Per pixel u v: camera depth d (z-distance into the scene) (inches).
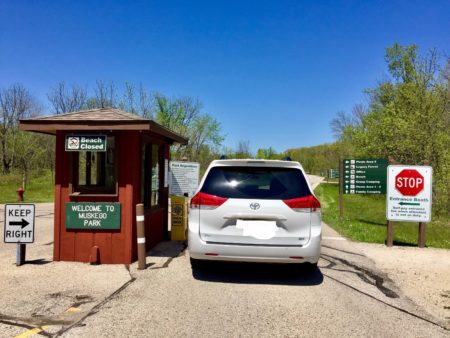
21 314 177.8
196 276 241.9
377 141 952.9
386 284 240.7
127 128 251.0
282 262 219.0
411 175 377.4
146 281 229.8
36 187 1380.4
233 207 218.8
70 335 156.3
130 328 163.9
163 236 363.9
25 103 1908.2
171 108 1370.6
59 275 239.3
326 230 476.4
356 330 167.3
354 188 581.0
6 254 300.8
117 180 263.9
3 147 1736.0
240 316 179.5
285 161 227.8
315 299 206.1
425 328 171.8
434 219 673.6
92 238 266.7
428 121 800.9
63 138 263.4
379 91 1090.7
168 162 367.6
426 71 837.2
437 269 283.1
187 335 158.2
